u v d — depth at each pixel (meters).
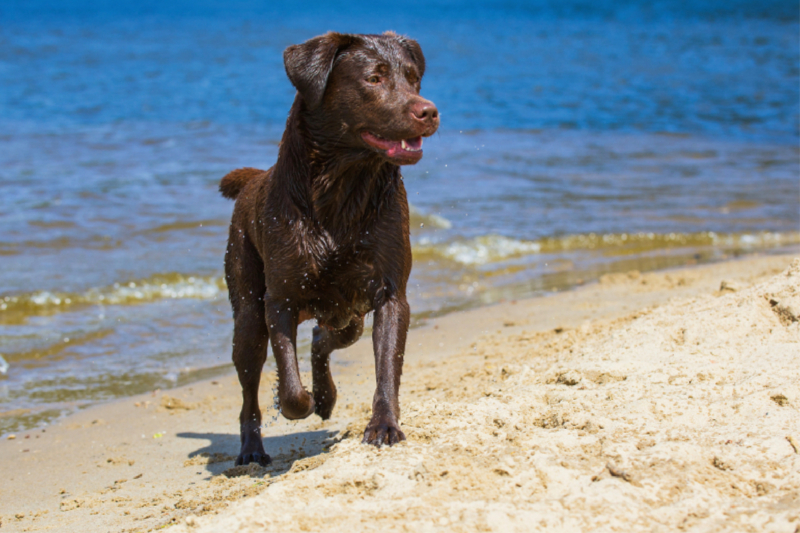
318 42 3.98
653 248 11.34
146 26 64.56
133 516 3.82
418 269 10.30
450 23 74.69
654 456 3.16
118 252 10.38
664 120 23.52
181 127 19.92
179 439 5.38
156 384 6.60
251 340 4.71
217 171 15.20
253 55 39.03
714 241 11.56
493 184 15.00
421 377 6.05
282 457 4.67
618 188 14.90
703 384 4.00
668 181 15.60
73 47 42.41
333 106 4.00
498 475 3.15
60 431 5.56
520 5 115.50
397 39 4.18
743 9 91.44
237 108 23.09
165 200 12.97
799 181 15.70
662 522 2.79
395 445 3.56
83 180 14.14
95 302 8.73
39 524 3.86
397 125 3.88
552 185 15.01
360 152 4.01
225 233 11.37
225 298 9.04
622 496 2.91
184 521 3.19
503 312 8.25
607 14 88.88
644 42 52.62
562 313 7.96
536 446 3.35
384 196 4.11
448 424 3.74
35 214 11.91
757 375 3.99
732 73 35.28
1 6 113.94
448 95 27.61
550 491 3.01
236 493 3.81
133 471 4.75
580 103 26.42
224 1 145.62
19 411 5.96
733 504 2.89
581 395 4.03
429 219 12.29
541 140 19.97
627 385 4.07
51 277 9.27
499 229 11.99
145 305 8.74
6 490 4.50
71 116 21.17
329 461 3.47
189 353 7.39
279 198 4.18
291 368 4.05
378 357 3.97
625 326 5.36
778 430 3.38
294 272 4.12
